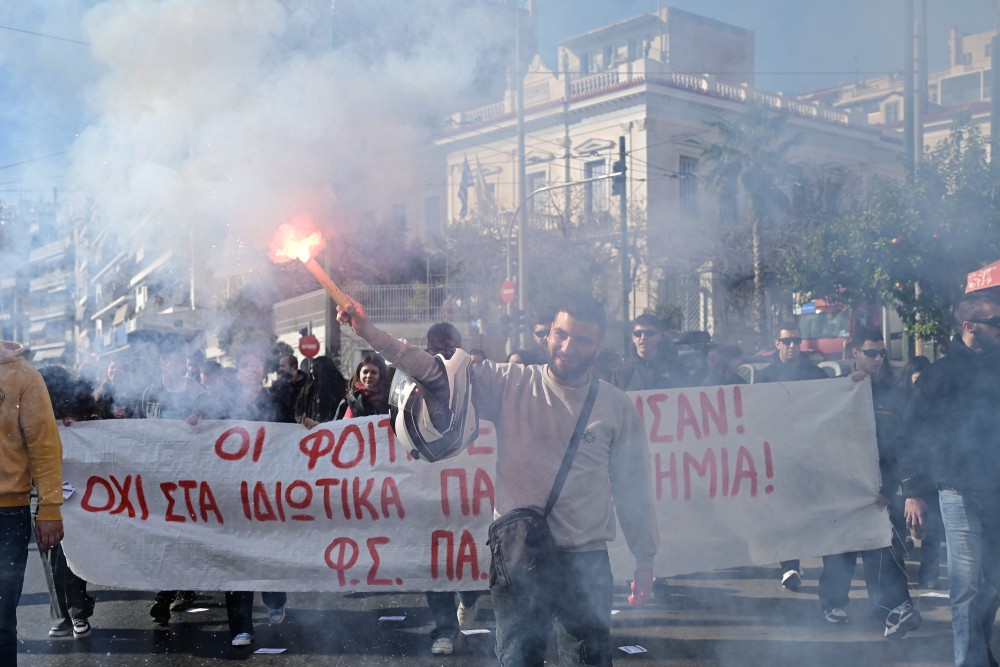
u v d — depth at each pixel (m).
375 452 4.90
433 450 2.70
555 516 2.81
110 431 4.98
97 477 4.96
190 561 4.91
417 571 4.82
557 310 2.86
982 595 3.69
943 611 5.41
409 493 4.86
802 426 5.07
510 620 2.78
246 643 4.86
